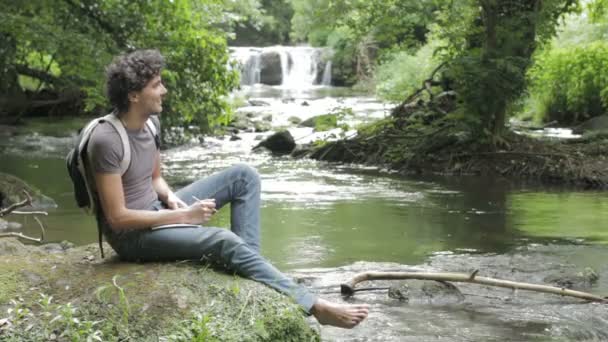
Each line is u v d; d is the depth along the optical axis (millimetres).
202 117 14836
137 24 13977
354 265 6418
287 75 35125
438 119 13211
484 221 8516
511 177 12000
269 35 42844
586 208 9359
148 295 4023
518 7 12836
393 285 5703
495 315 5230
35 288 4117
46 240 7184
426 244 7359
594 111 18234
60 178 11414
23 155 14109
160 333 3840
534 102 19656
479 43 13508
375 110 22156
